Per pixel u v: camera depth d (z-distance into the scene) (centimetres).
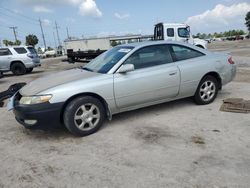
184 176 300
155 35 1652
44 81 463
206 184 283
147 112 532
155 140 399
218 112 511
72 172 323
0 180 313
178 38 1570
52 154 375
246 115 485
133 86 459
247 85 753
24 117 407
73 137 433
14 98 445
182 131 428
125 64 458
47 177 315
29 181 309
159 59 497
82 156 363
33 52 1541
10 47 1459
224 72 568
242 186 277
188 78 518
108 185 292
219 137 397
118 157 354
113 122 488
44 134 452
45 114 403
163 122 474
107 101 442
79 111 425
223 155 342
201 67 533
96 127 441
